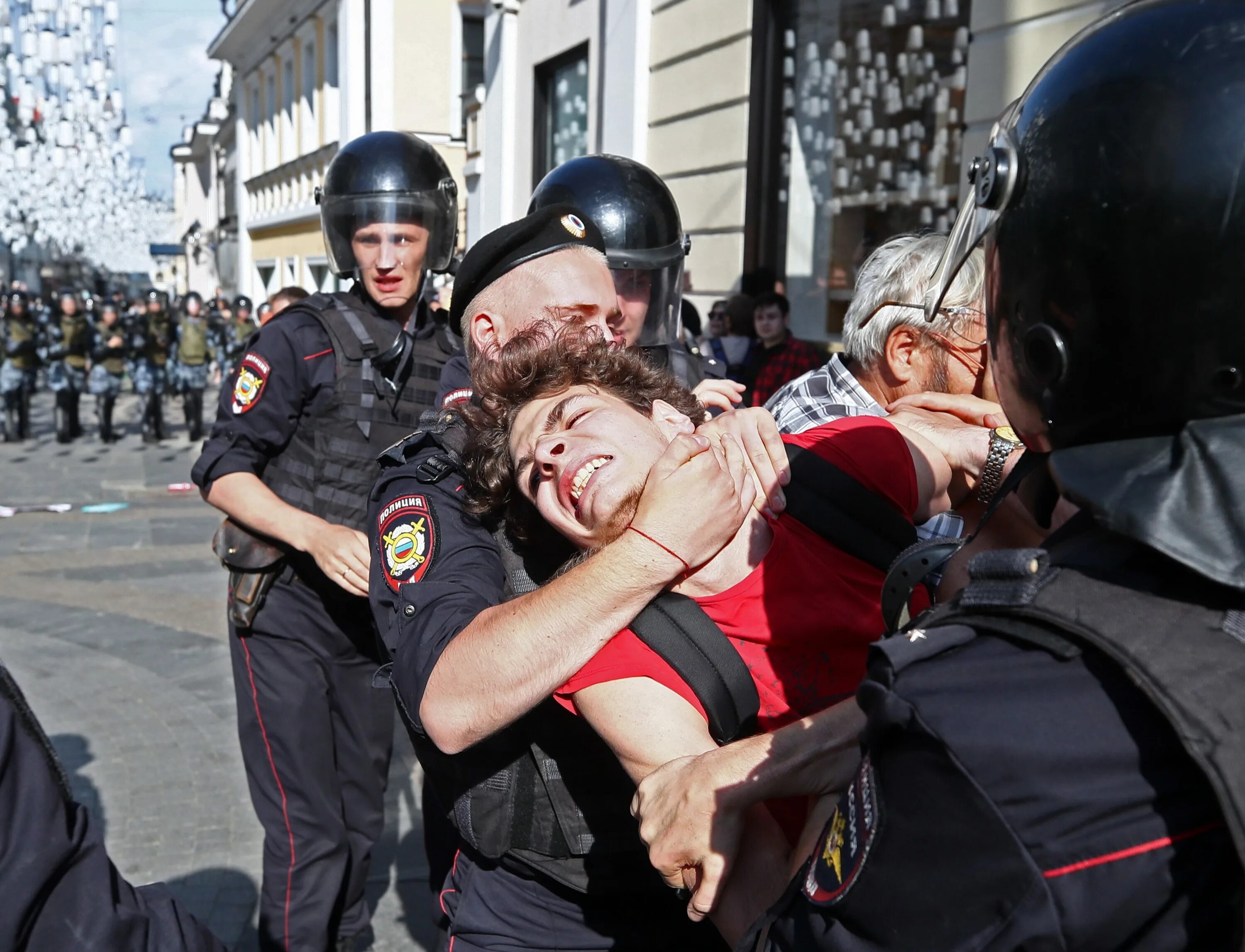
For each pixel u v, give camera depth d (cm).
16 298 1252
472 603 125
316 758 241
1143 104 73
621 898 136
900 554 118
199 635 521
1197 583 69
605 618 109
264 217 2198
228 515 242
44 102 1769
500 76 948
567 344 129
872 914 74
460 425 143
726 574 118
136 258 3884
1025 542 115
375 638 245
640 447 116
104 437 1272
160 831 329
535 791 131
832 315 580
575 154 857
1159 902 65
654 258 212
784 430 188
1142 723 66
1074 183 76
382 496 141
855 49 550
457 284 170
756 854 106
